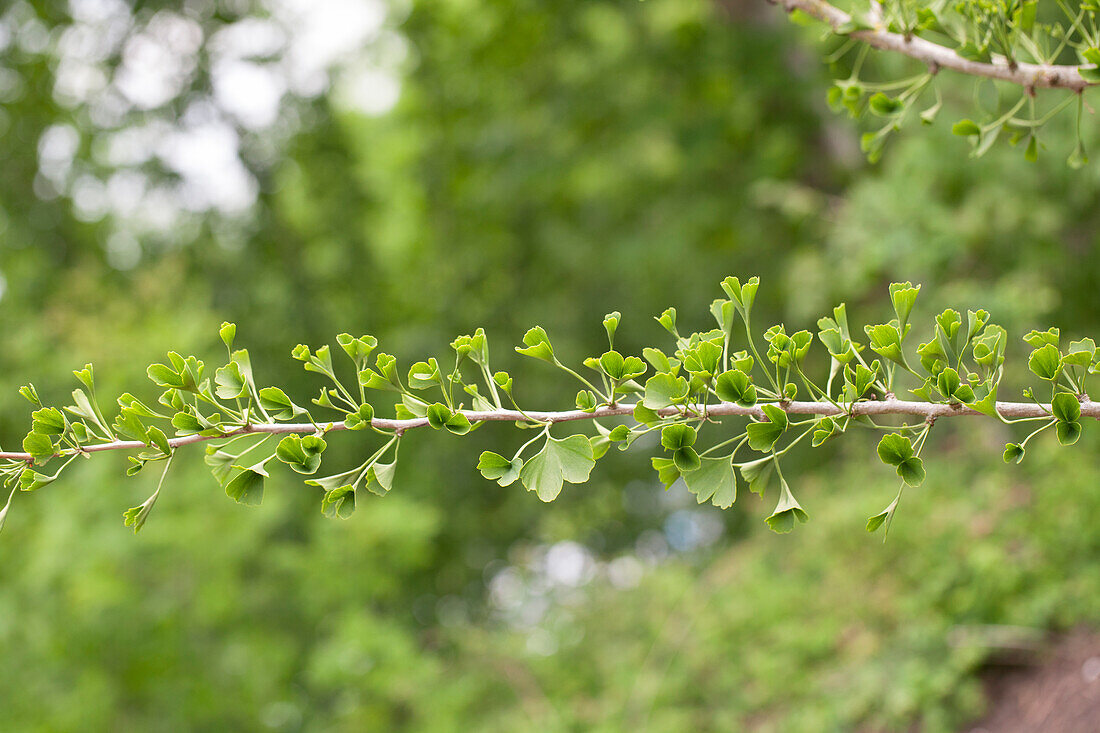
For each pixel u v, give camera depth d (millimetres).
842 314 1272
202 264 7824
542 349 1195
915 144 4609
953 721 4027
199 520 5105
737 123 7305
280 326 7977
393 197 9836
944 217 4527
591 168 8164
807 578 5258
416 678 5152
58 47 7531
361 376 1192
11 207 7551
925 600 4328
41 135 7812
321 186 8945
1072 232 4734
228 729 5867
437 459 8352
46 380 5461
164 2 7523
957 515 4621
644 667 5238
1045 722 3703
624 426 1169
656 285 8094
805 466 7043
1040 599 3982
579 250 8445
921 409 1137
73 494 4859
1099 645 3781
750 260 7656
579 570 6441
